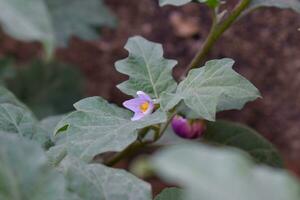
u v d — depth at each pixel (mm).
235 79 625
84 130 632
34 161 430
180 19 1555
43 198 426
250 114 1478
